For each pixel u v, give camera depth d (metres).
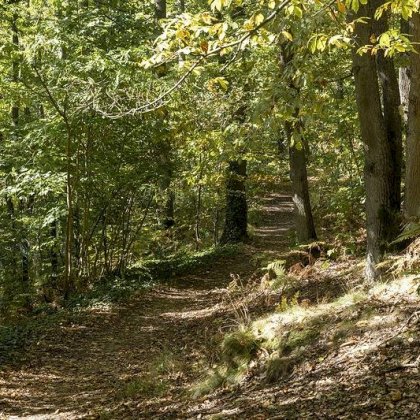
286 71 6.08
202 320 11.39
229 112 13.16
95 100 10.88
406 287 7.00
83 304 13.41
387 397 4.59
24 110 17.75
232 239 20.92
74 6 14.63
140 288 15.02
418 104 8.18
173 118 14.20
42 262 17.16
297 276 11.26
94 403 7.33
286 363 6.21
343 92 15.30
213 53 5.47
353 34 8.12
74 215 15.34
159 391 7.25
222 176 19.00
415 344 5.39
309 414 4.80
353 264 11.08
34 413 7.12
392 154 8.81
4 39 13.37
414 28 7.74
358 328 6.29
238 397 6.04
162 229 23.38
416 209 8.33
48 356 9.84
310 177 24.80
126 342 10.79
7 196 13.84
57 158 13.71
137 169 15.06
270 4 5.07
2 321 12.82
